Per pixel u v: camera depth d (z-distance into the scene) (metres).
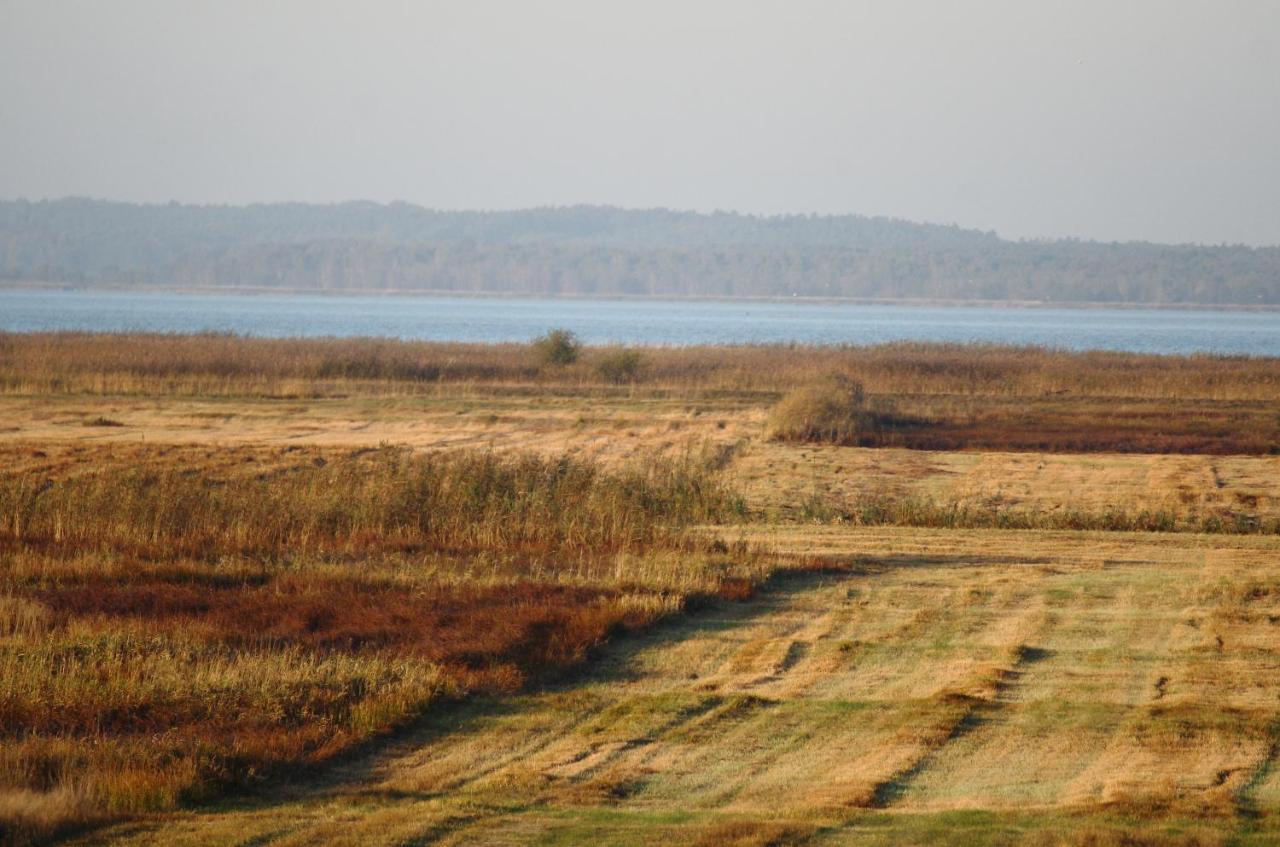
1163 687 42.47
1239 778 33.56
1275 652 46.94
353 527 71.25
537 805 31.73
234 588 57.62
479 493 76.00
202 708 38.88
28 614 49.38
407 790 33.41
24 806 29.72
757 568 62.25
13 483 76.69
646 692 42.69
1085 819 29.98
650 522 74.56
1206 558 67.44
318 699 40.03
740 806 31.64
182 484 76.75
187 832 29.28
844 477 102.31
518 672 44.28
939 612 54.06
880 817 30.23
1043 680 43.50
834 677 44.31
